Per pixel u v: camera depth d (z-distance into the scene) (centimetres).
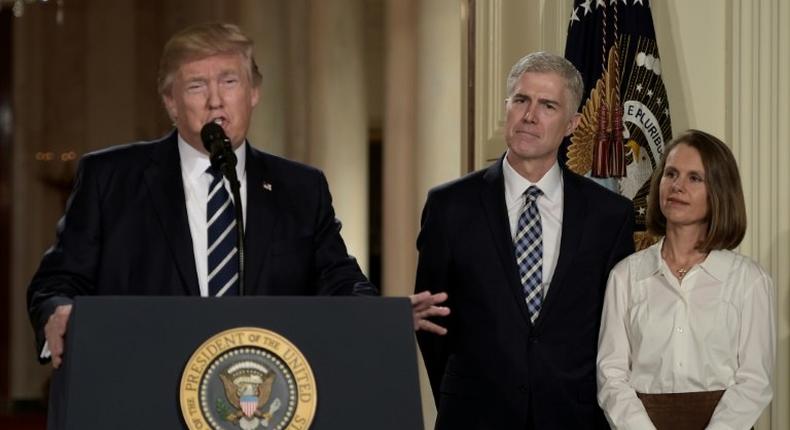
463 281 469
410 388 296
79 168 397
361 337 297
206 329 291
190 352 289
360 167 980
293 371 291
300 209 398
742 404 441
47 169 1497
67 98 1494
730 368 451
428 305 350
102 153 400
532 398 452
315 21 973
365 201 981
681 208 462
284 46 990
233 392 287
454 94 810
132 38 1484
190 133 380
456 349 471
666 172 470
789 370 627
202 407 285
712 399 446
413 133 826
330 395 292
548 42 659
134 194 389
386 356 297
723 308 453
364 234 977
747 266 462
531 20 666
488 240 467
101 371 286
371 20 984
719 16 660
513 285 461
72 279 379
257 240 384
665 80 659
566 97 464
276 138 984
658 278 461
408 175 834
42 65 1491
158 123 1490
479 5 696
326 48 972
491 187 477
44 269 382
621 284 463
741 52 647
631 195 605
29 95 1495
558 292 459
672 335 452
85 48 1489
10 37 1490
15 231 1498
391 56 843
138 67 1485
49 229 1503
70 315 293
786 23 639
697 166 462
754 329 454
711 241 461
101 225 387
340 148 973
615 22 614
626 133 606
